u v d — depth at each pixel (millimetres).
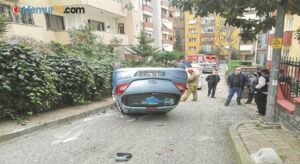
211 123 6293
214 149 4391
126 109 6156
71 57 7891
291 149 3898
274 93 5242
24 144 4504
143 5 35062
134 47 23578
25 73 5613
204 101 11117
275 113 5750
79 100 7844
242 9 4973
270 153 3416
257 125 5293
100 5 20203
